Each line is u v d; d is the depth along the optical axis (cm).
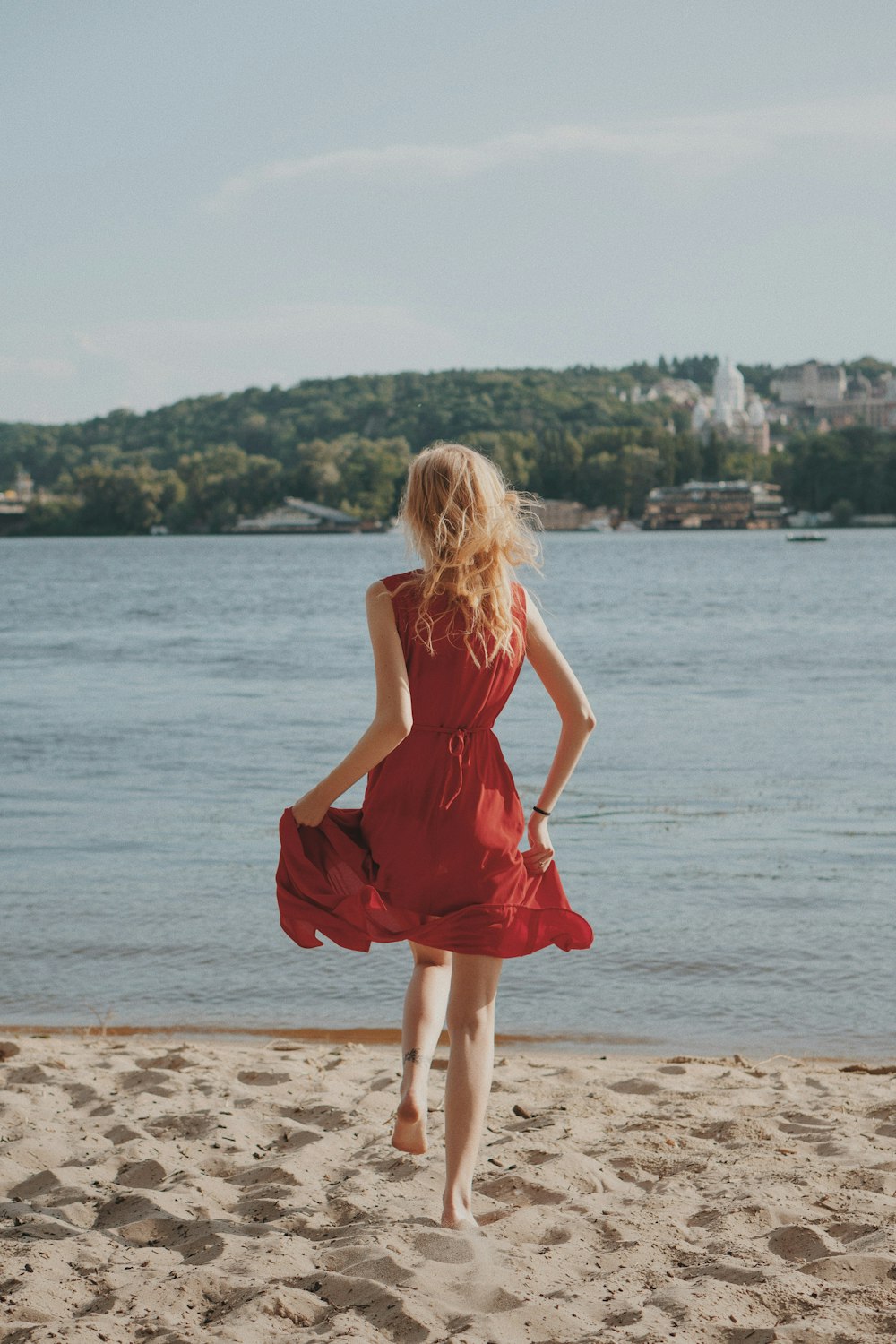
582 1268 280
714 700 1872
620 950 678
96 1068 484
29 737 1561
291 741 1519
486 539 291
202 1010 597
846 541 12738
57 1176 344
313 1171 351
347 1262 279
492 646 293
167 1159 363
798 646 2872
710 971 642
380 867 294
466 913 286
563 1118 411
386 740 285
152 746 1476
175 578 7538
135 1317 253
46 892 810
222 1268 275
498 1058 519
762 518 16762
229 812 1090
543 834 306
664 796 1117
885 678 2169
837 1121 407
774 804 1076
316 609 4694
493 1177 341
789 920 729
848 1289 265
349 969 664
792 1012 583
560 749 307
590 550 10875
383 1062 498
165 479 18575
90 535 18400
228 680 2277
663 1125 404
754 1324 250
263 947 695
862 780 1195
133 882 839
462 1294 262
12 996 614
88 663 2644
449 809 291
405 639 293
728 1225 305
